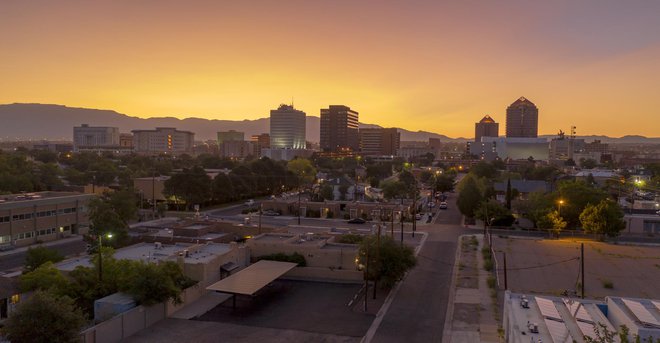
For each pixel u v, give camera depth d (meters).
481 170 187.25
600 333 28.05
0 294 42.25
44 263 46.78
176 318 42.53
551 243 64.38
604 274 47.69
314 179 180.12
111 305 39.66
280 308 45.53
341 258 56.59
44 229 78.31
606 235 75.56
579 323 29.97
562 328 28.98
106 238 62.47
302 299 48.34
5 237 71.88
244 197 137.12
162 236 67.69
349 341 37.81
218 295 49.06
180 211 112.81
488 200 100.25
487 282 53.28
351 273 55.12
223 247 59.78
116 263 45.25
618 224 73.06
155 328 40.12
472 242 76.00
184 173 116.38
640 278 46.41
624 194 142.75
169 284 42.09
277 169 154.00
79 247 73.50
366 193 139.88
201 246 59.06
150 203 116.81
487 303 46.81
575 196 85.25
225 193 121.44
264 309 45.22
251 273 50.38
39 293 33.06
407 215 101.88
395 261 50.03
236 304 46.59
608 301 33.81
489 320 42.16
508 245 62.72
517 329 29.23
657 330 26.64
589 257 55.03
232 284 46.34
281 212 107.12
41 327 31.20
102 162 178.38
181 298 45.22
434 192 149.50
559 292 41.84
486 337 38.41
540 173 190.25
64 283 42.09
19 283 43.69
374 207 102.19
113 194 77.44
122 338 37.81
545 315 31.33
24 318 31.41
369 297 48.97
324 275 55.84
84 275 43.19
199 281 49.47
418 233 85.38
